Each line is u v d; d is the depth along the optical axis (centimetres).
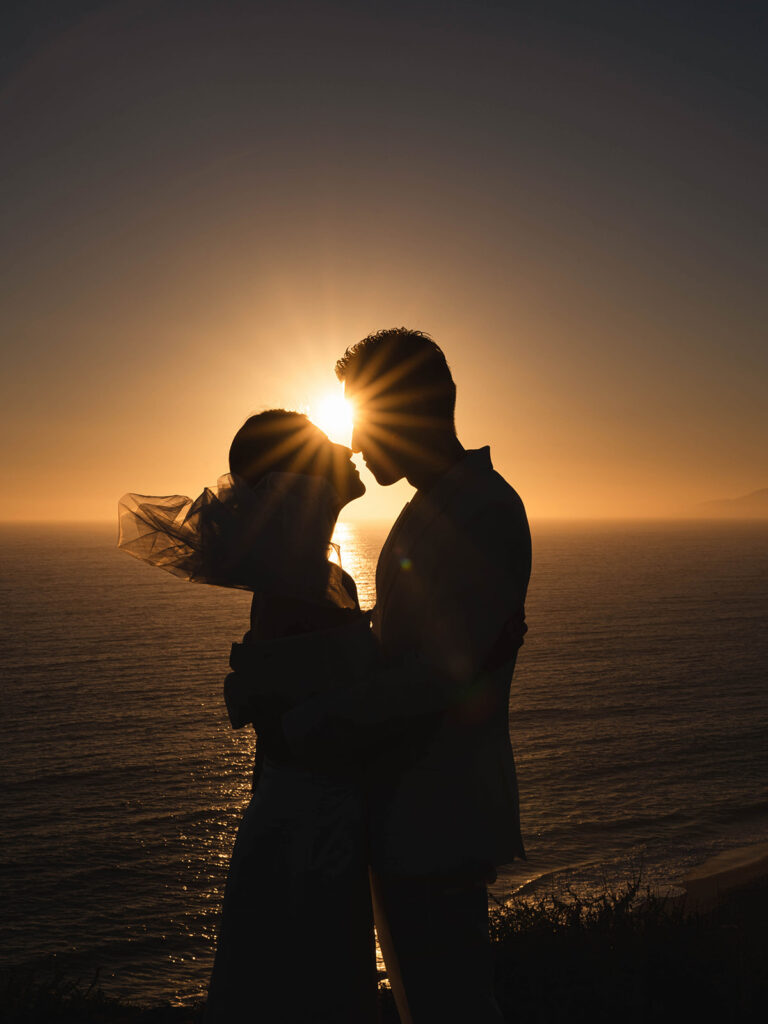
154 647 13512
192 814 5406
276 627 193
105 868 4472
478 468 202
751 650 12888
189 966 3316
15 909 3925
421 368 204
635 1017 395
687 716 8344
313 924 188
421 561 191
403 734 189
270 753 196
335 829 192
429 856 187
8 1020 417
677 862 4259
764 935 558
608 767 6519
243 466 214
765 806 5434
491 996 196
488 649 183
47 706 8925
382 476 218
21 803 5659
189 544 193
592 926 529
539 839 4809
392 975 209
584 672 11019
